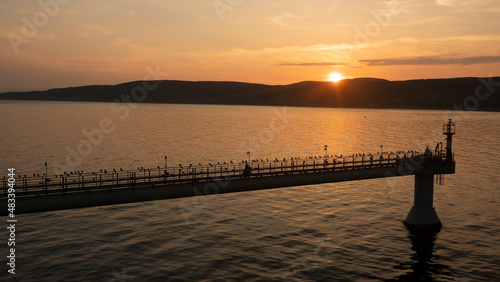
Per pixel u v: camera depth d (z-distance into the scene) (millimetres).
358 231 50281
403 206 63625
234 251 43156
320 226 52375
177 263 39781
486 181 82000
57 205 32938
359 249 44062
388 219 55719
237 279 36344
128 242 45688
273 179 42188
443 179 83750
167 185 37219
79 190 33969
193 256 41625
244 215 57500
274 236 48188
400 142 160625
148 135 179125
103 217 55781
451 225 52625
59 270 37812
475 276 37594
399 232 49781
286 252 43000
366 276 37406
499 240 47031
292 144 151500
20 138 151500
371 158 47906
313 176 44125
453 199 66938
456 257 42031
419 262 40625
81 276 36594
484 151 130750
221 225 52562
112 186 35250
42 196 32344
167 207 61688
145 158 109688
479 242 46344
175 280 36000
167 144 144750
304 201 66438
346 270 38594
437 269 39031
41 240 45906
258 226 52219
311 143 155625
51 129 197000
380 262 40594
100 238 46938
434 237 47906
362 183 82812
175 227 51531
